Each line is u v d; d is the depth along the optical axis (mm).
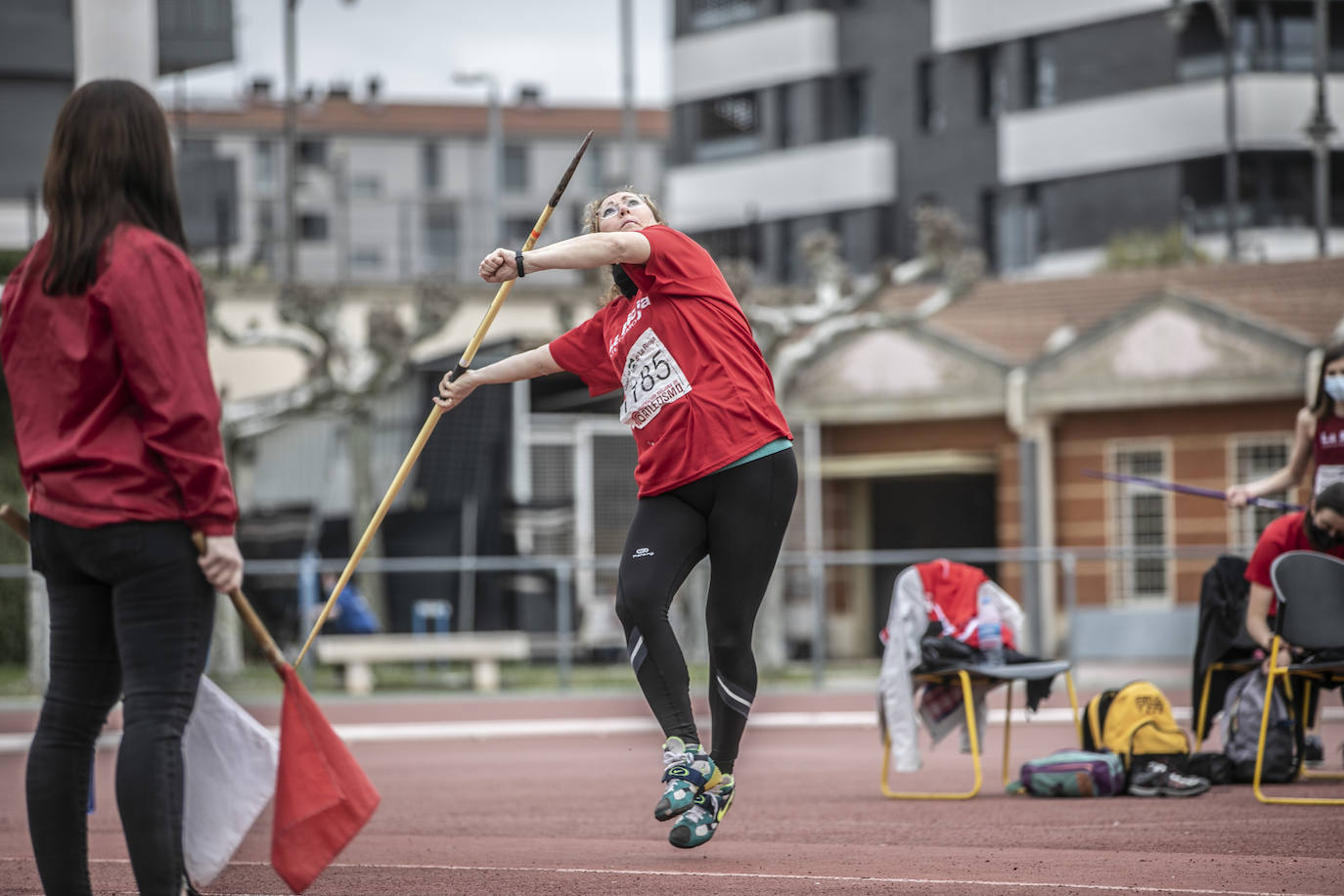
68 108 4809
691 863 6914
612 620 27359
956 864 6797
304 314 26406
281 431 29969
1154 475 29266
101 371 4660
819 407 31500
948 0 56125
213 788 5086
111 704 4977
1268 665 10070
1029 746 14188
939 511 35906
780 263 59344
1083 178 53500
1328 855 7055
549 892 6027
